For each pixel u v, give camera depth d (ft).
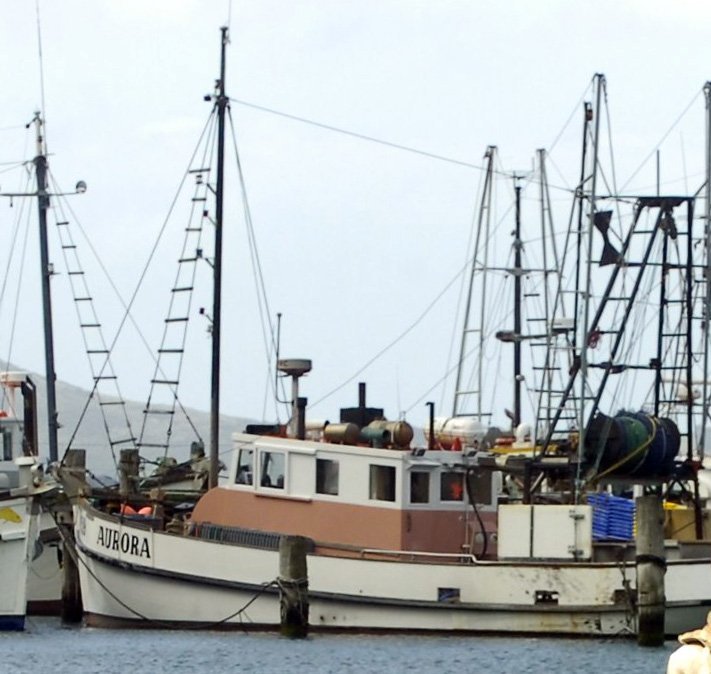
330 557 287.07
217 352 354.74
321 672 255.70
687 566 281.95
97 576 307.99
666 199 301.22
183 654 273.13
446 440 308.81
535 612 283.59
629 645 278.87
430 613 284.61
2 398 333.62
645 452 294.87
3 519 304.91
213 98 363.56
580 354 305.73
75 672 260.42
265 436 300.40
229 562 293.23
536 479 305.73
